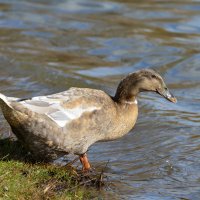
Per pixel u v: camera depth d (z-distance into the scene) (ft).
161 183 38.78
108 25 80.48
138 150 44.55
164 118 51.60
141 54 70.49
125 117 39.19
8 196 31.53
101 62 67.92
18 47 70.85
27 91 56.65
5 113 35.42
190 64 67.36
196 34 77.46
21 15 84.33
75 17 84.17
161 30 78.69
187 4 89.81
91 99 37.55
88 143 37.70
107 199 34.88
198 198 36.63
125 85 39.58
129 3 90.99
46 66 63.77
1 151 37.45
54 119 35.91
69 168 37.14
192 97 58.13
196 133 48.55
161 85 40.19
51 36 75.97
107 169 40.40
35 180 34.22
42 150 36.81
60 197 32.73
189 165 42.06
